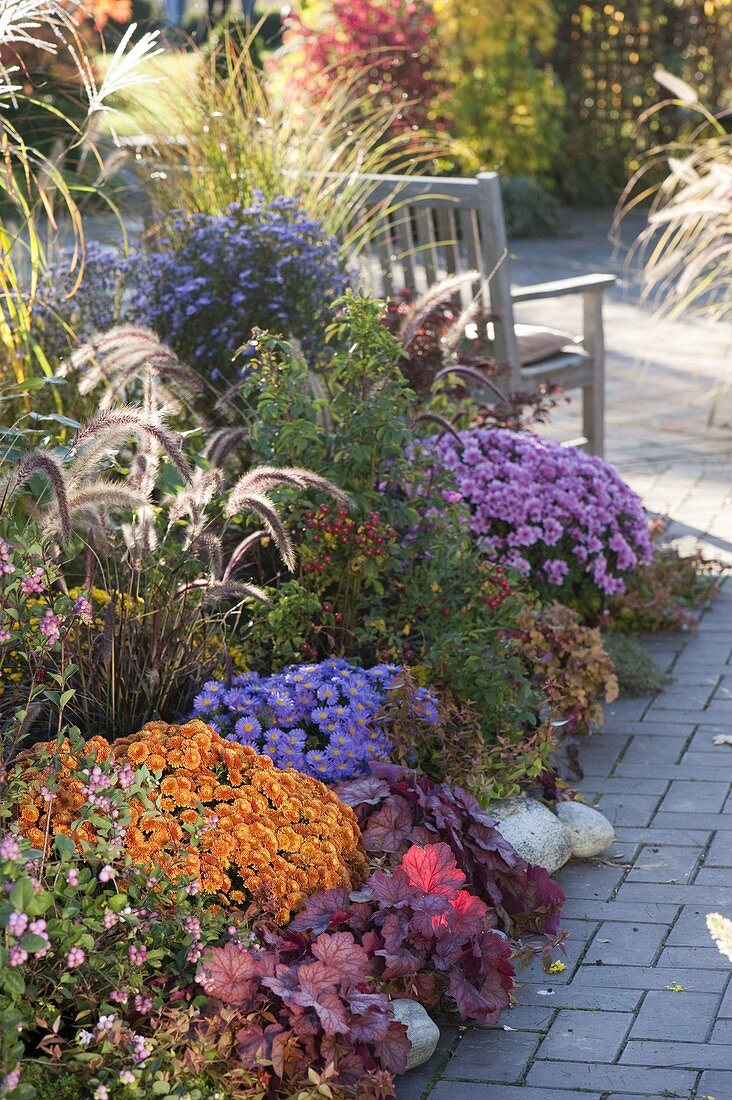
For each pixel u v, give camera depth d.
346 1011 2.57
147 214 5.83
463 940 2.85
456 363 5.24
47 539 3.05
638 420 8.00
